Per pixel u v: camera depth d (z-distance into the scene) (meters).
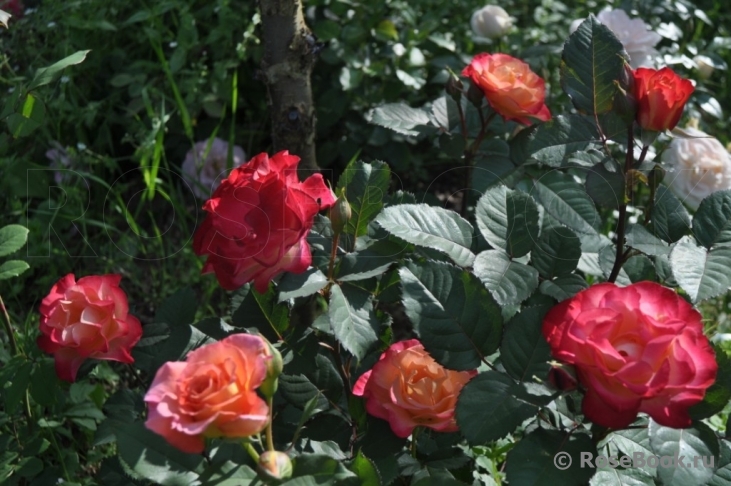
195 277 2.50
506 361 1.20
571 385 1.08
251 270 1.24
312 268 1.34
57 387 1.59
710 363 1.01
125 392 1.54
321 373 1.44
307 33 1.98
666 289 1.07
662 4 2.97
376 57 2.87
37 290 2.52
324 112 2.85
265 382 1.06
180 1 2.95
